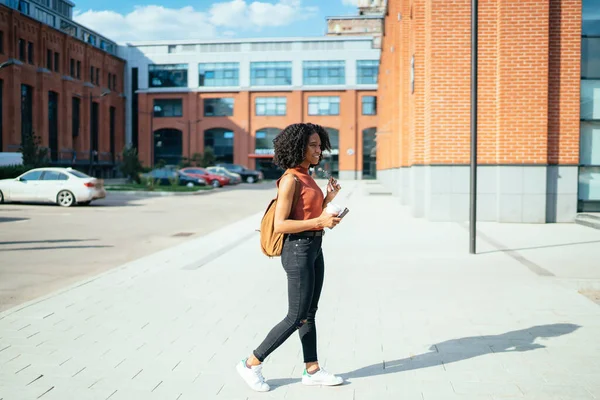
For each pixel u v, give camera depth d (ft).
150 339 15.97
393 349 14.94
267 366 13.92
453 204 46.24
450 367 13.53
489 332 16.22
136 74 217.56
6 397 11.99
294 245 11.85
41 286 24.34
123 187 114.11
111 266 29.43
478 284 22.62
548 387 12.21
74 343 15.62
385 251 31.53
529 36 43.52
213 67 214.90
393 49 91.50
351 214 55.11
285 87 211.41
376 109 210.38
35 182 70.44
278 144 12.08
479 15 44.50
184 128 215.51
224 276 25.14
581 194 45.88
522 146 44.11
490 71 44.73
